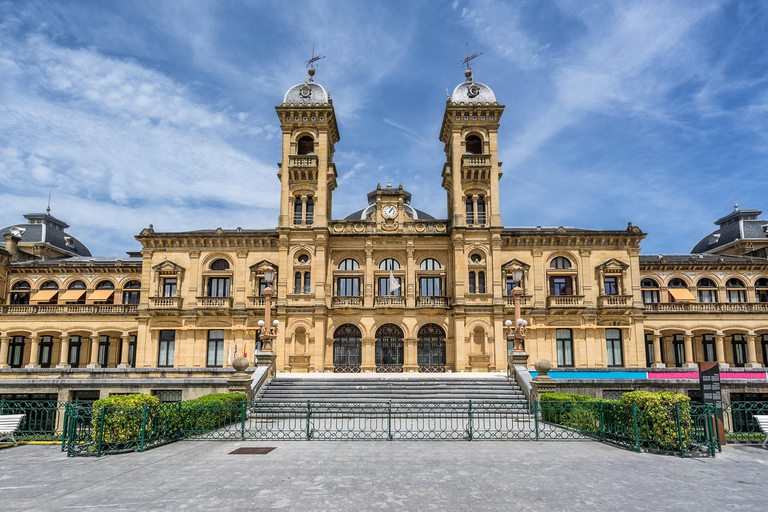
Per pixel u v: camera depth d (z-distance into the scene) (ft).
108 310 179.32
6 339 178.91
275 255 165.68
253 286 163.94
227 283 166.81
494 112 168.35
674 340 182.19
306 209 166.40
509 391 111.04
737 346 183.32
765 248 200.13
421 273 164.35
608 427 67.92
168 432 66.49
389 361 160.45
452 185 167.12
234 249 166.30
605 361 159.12
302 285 159.22
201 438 69.26
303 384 115.24
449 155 179.83
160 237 165.37
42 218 225.35
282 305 156.66
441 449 61.77
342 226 167.43
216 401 82.17
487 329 156.25
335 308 160.86
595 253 165.17
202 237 165.07
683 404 60.54
